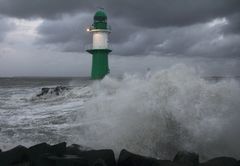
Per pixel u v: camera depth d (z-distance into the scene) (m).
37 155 6.26
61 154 6.39
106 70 22.23
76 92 20.31
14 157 6.14
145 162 5.87
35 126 10.37
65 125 10.09
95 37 22.08
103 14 21.91
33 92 26.31
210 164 5.73
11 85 46.81
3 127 10.46
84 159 5.88
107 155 6.13
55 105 16.09
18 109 15.42
